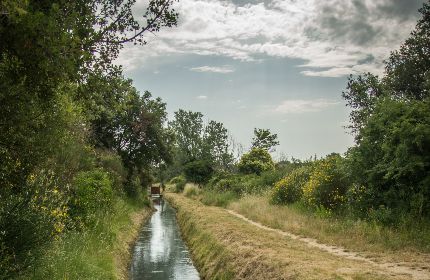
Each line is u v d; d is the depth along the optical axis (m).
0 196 7.31
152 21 7.38
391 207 12.92
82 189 13.73
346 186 16.20
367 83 23.25
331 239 12.34
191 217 23.67
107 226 14.92
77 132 14.05
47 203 8.62
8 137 6.45
